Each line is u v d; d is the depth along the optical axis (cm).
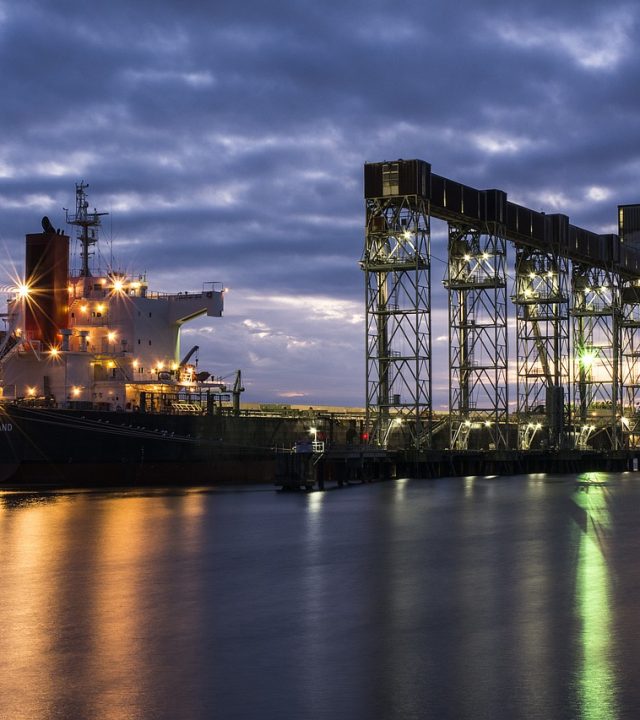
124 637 3397
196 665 3081
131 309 9506
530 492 9200
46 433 8012
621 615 3712
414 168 10100
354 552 5269
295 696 2798
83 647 3272
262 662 3109
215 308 9769
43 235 8931
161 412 9069
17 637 3397
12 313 8956
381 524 6488
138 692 2831
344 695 2805
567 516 7088
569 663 3088
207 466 9219
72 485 8300
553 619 3653
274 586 4288
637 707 2709
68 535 5719
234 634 3441
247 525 6328
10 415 7881
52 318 8919
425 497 8500
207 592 4150
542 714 2661
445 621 3628
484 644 3306
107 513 6800
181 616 3706
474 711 2684
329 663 3102
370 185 10219
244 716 2650
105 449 8388
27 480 8081
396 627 3538
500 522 6681
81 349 9188
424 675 2978
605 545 5569
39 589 4178
